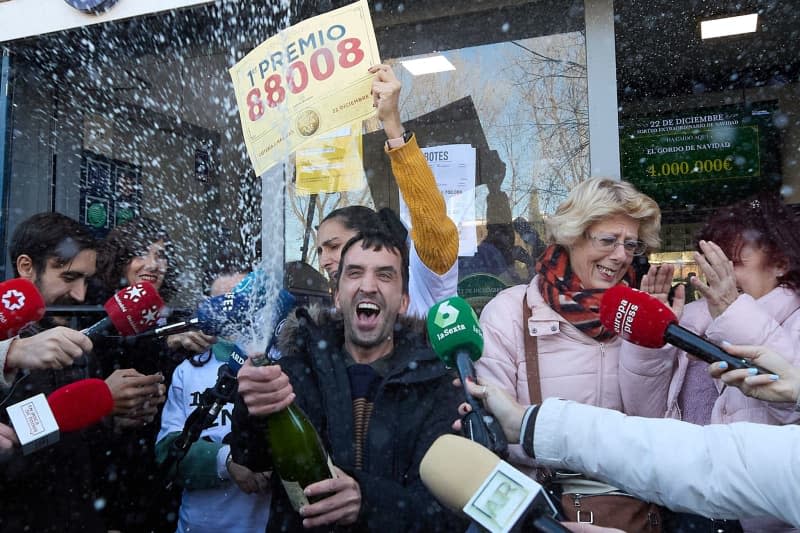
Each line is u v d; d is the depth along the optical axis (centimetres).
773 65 464
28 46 354
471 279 307
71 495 209
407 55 323
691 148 484
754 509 114
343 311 194
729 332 183
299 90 215
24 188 359
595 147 292
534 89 306
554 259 215
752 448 115
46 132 369
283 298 226
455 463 105
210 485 225
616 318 165
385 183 315
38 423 150
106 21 326
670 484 118
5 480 189
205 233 371
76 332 178
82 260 242
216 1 308
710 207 481
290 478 154
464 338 144
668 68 466
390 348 197
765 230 203
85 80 379
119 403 216
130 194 390
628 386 197
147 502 259
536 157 304
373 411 181
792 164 470
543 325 208
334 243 226
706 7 363
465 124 315
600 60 293
